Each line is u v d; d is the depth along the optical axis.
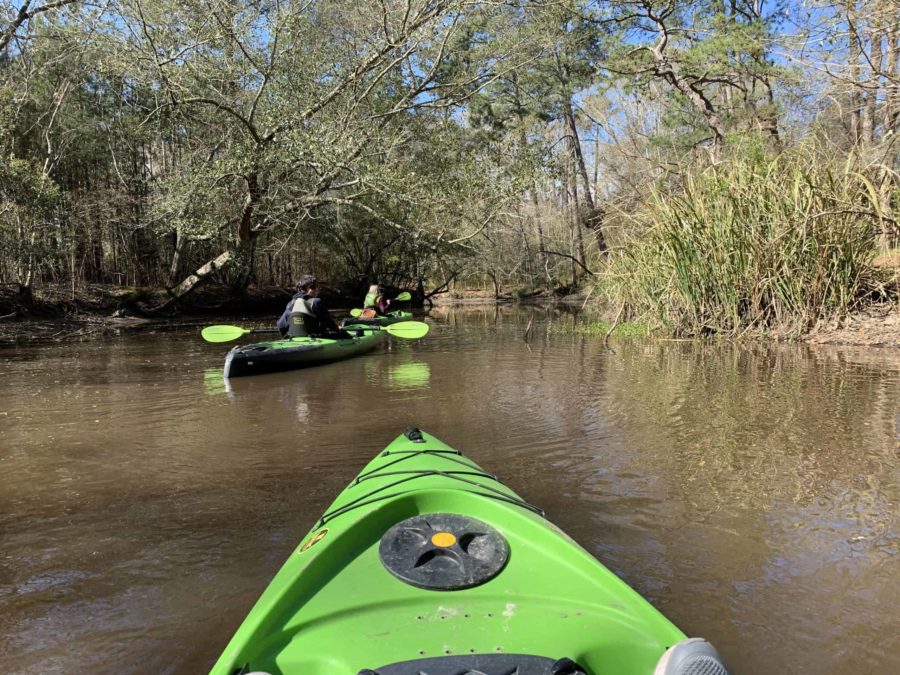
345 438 4.59
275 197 15.10
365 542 2.11
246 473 3.82
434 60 16.23
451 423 4.99
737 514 3.07
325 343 8.38
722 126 16.92
